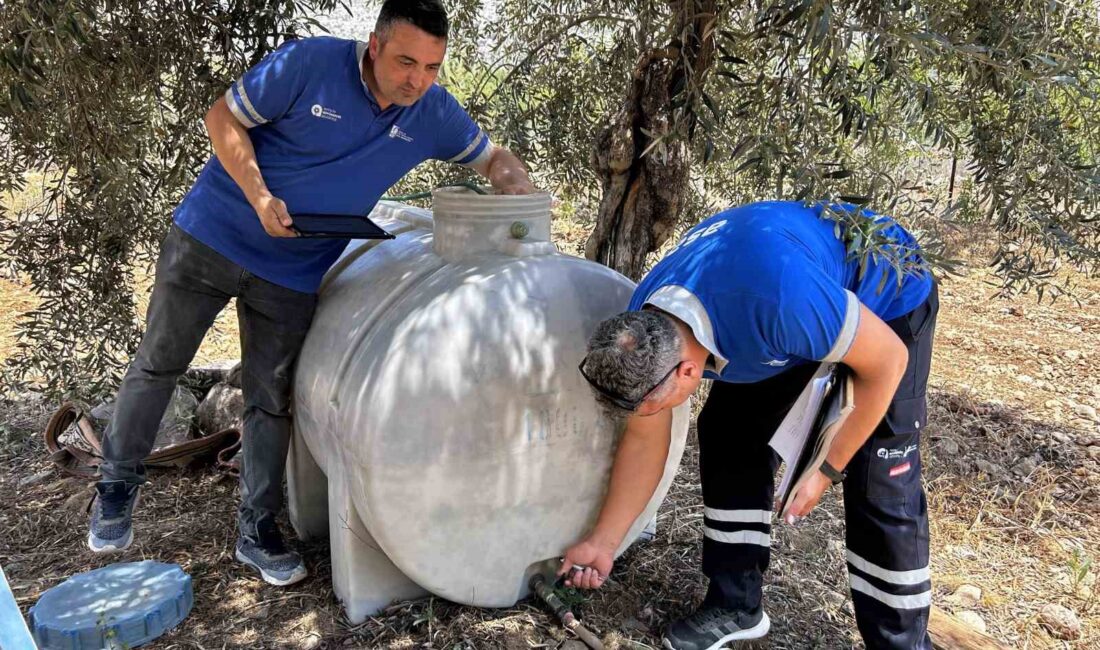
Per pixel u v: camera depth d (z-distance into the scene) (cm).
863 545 235
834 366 213
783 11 200
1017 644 283
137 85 310
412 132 253
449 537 234
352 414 223
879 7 194
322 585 278
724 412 251
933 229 225
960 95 273
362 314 246
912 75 236
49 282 360
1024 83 236
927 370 231
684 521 326
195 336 266
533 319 228
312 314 267
